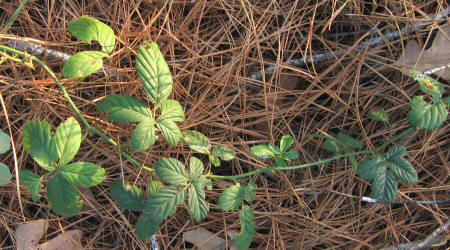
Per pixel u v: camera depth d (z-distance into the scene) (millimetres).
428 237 457
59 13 467
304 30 493
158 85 387
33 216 462
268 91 491
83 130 455
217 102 479
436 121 417
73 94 459
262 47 485
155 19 470
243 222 405
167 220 464
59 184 374
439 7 478
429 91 426
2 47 384
